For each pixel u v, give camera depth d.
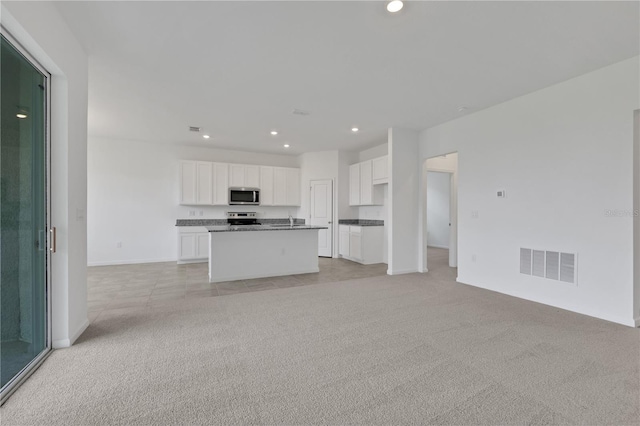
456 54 2.72
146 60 2.86
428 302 3.52
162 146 6.37
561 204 3.31
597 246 3.02
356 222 7.14
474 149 4.30
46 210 2.24
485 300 3.59
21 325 2.00
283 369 2.02
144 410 1.59
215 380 1.88
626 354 2.22
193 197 6.35
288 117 4.56
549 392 1.75
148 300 3.62
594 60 2.82
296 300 3.60
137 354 2.22
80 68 2.58
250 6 2.09
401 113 4.35
